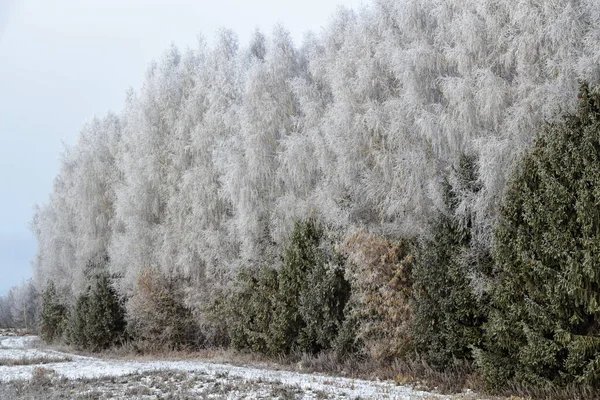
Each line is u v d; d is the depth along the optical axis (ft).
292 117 74.84
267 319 71.92
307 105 70.95
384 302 55.16
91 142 132.16
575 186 38.68
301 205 70.23
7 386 42.98
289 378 52.29
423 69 58.59
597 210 37.06
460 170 50.42
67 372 56.03
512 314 41.09
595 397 35.76
